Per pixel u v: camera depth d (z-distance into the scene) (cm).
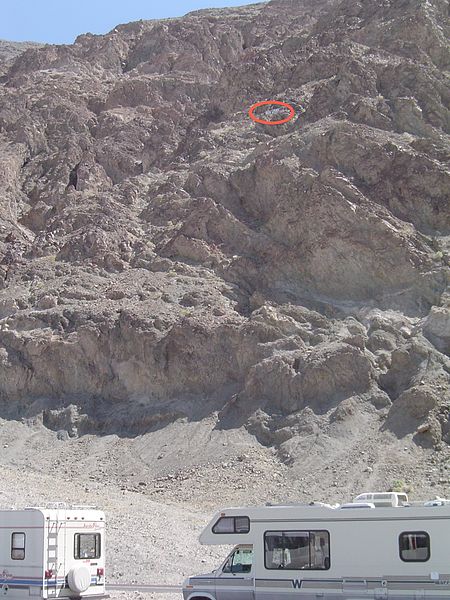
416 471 3656
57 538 2056
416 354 4366
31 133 8738
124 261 6050
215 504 3675
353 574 1811
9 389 5206
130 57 11794
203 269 5697
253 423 4303
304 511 1886
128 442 4559
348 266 5125
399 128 6003
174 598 2192
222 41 11244
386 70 6556
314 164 5903
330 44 7919
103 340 5159
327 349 4472
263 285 5378
